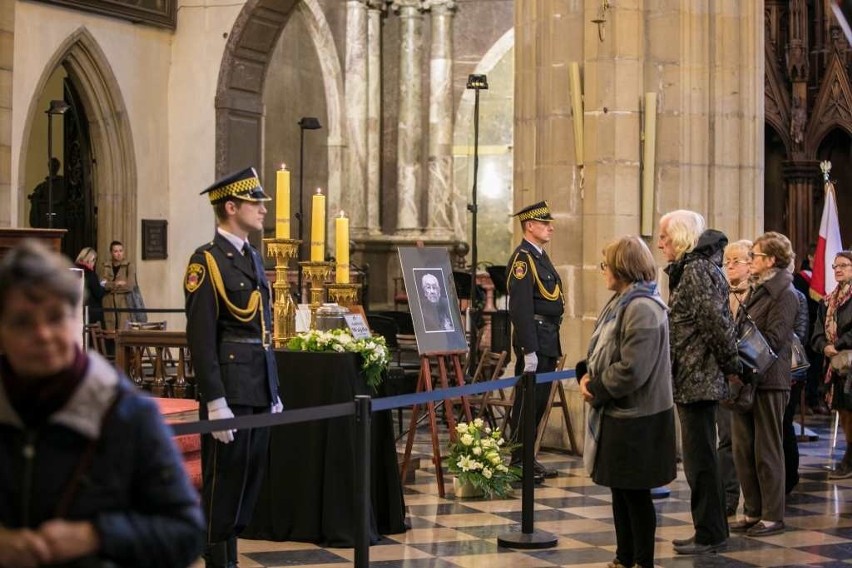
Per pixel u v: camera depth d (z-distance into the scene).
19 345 2.85
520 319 9.53
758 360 7.44
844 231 17.23
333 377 7.55
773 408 7.85
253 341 6.48
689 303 6.96
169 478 3.01
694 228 7.12
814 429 13.39
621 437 6.34
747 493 8.00
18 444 2.90
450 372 13.23
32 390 2.89
